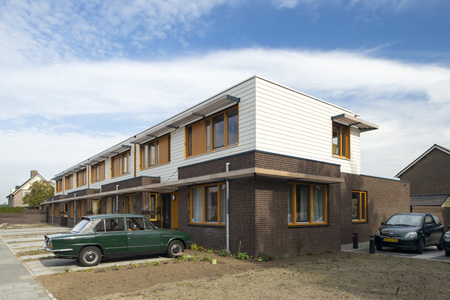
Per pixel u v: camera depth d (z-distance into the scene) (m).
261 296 6.82
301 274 8.83
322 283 7.87
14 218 40.88
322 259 11.47
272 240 11.66
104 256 10.38
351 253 13.14
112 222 10.73
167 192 17.69
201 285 7.69
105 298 6.75
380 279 8.30
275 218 11.84
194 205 14.27
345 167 16.34
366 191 17.62
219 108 13.63
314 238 13.14
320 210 13.83
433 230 14.05
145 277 8.55
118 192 19.20
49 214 41.69
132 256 11.84
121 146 21.44
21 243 17.31
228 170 12.41
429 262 10.83
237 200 11.98
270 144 12.40
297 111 13.65
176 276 8.64
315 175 13.32
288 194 12.75
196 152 15.08
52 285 7.90
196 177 12.87
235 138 13.02
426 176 32.00
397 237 13.17
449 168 30.47
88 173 29.39
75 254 9.95
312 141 14.19
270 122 12.51
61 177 40.62
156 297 6.77
